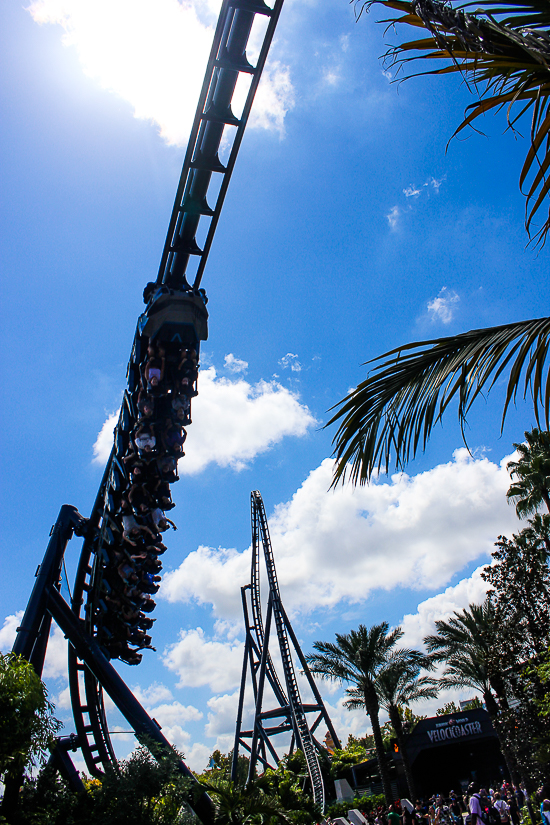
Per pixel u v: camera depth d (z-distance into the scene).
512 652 21.94
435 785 53.47
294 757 53.16
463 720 48.19
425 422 4.82
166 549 21.77
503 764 51.44
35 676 15.20
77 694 27.56
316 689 56.34
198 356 18.94
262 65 13.45
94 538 26.02
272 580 59.22
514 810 22.36
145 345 18.98
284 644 55.47
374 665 37.16
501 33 3.09
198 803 19.41
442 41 3.34
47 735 14.90
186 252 17.38
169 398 19.77
